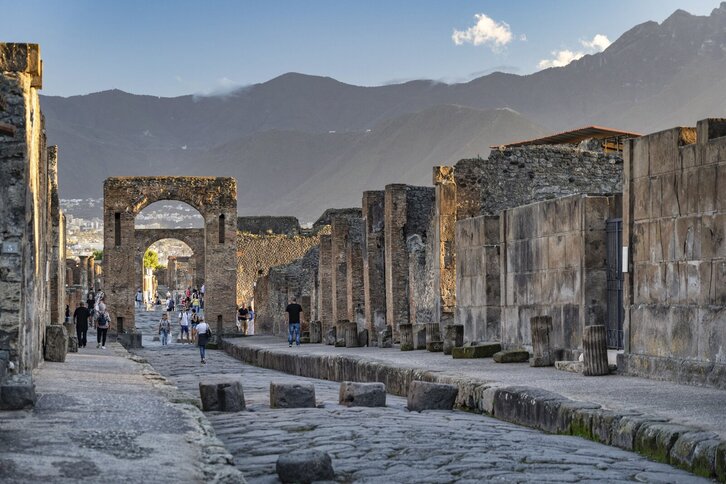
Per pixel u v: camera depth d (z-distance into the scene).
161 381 24.20
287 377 34.25
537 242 27.94
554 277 26.91
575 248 25.75
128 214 66.56
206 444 13.05
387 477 11.88
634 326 21.78
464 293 34.12
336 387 27.69
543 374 22.77
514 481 11.55
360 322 50.09
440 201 39.62
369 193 48.81
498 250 32.19
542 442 14.71
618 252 24.77
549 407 16.64
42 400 16.89
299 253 90.75
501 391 18.62
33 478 10.19
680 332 20.16
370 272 48.44
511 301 29.66
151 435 13.32
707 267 19.36
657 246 21.00
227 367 42.38
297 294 59.31
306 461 11.59
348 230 52.38
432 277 42.12
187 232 90.31
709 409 15.50
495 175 39.66
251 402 21.53
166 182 67.56
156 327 82.06
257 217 97.56
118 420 14.70
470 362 27.78
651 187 21.22
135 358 37.78
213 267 67.94
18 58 22.27
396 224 46.28
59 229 45.00
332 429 15.91
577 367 23.44
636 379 20.89
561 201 26.50
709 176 19.38
